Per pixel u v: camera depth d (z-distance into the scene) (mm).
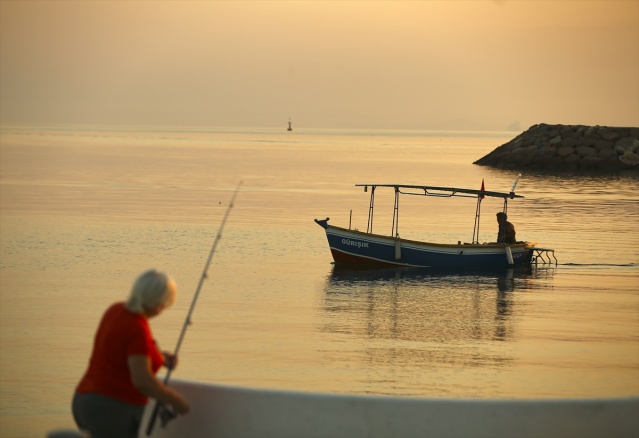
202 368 21172
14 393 18781
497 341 24859
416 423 8859
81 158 147875
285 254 43594
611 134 127938
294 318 28031
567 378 20719
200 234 50531
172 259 41000
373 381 20219
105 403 8078
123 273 36500
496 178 108938
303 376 20516
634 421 9008
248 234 51094
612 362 22359
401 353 23109
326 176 110000
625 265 41625
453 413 8836
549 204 75000
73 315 27609
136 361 8016
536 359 22594
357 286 35000
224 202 71750
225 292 32906
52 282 34062
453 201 79188
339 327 26688
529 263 41938
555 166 127500
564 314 29391
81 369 20906
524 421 8852
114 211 62594
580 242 49844
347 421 8930
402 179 105500
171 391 8180
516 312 29703
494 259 40875
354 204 73312
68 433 7848
